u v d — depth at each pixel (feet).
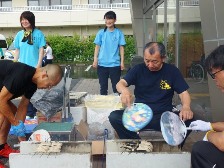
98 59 20.72
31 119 15.80
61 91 15.10
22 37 17.25
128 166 9.49
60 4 92.27
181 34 20.34
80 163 9.70
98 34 20.59
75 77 48.24
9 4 94.07
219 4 11.78
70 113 16.19
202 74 16.15
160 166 9.47
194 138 14.58
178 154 9.40
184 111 10.93
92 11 90.38
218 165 8.36
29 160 9.70
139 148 9.80
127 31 90.22
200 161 8.55
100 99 16.76
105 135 12.96
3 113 11.68
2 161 12.21
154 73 11.98
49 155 9.66
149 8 35.60
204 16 12.85
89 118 16.21
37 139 11.38
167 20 24.62
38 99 14.80
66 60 83.92
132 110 10.76
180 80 11.85
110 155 9.46
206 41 12.91
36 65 17.17
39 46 17.25
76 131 13.24
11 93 11.35
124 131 12.10
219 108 12.37
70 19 91.09
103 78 20.71
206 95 15.40
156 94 12.10
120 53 20.62
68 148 10.46
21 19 17.03
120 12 88.58
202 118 11.65
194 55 17.71
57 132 11.98
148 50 11.30
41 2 92.79
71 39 83.56
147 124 10.85
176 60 20.98
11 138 15.06
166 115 9.81
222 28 11.75
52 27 93.76
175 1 21.34
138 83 12.18
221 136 8.13
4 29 94.53
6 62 11.68
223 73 7.47
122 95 11.16
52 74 11.55
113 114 12.18
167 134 9.31
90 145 10.49
